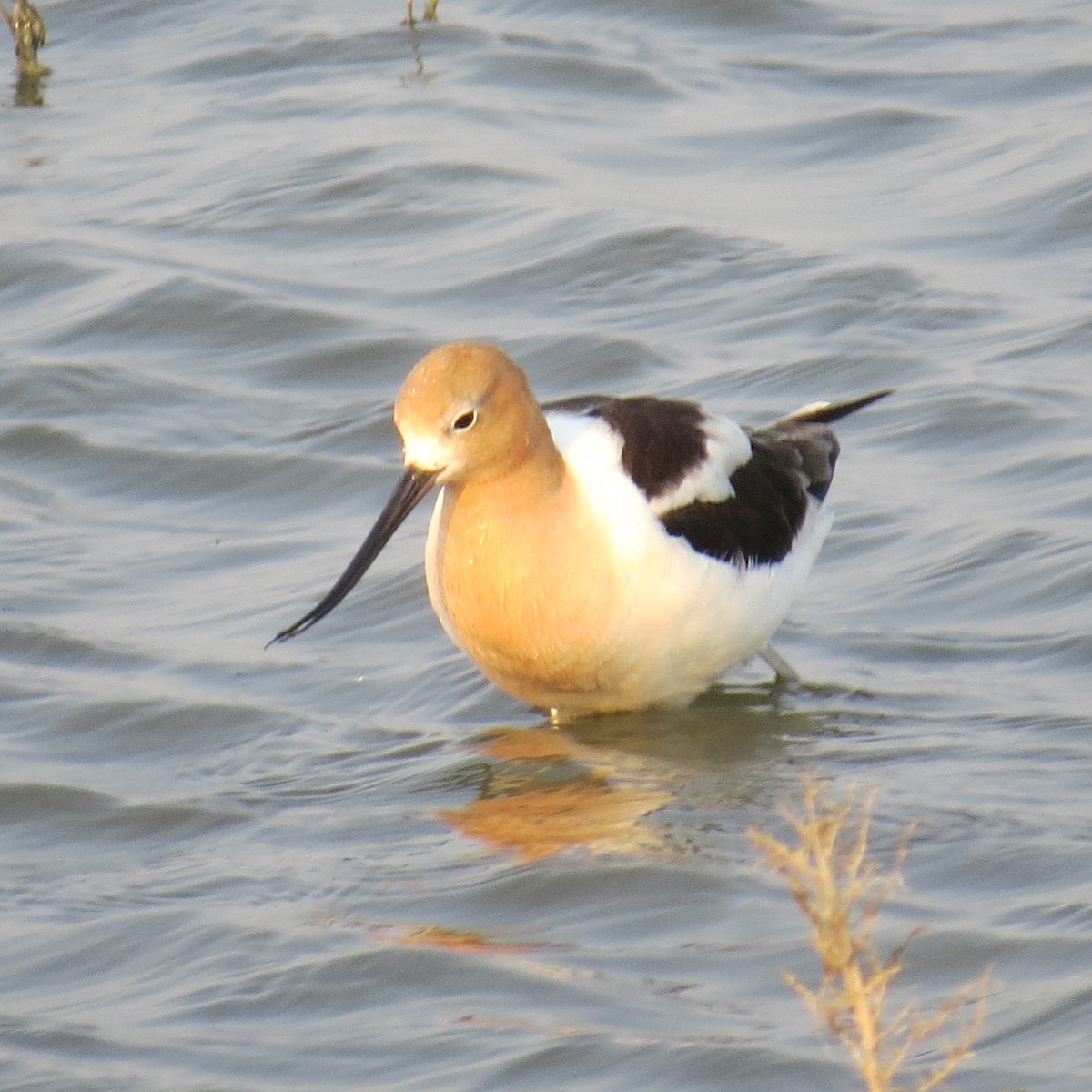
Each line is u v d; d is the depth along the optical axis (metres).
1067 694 11.76
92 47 23.36
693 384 16.28
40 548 14.39
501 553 11.23
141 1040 8.71
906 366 16.16
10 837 10.85
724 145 20.16
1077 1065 8.10
